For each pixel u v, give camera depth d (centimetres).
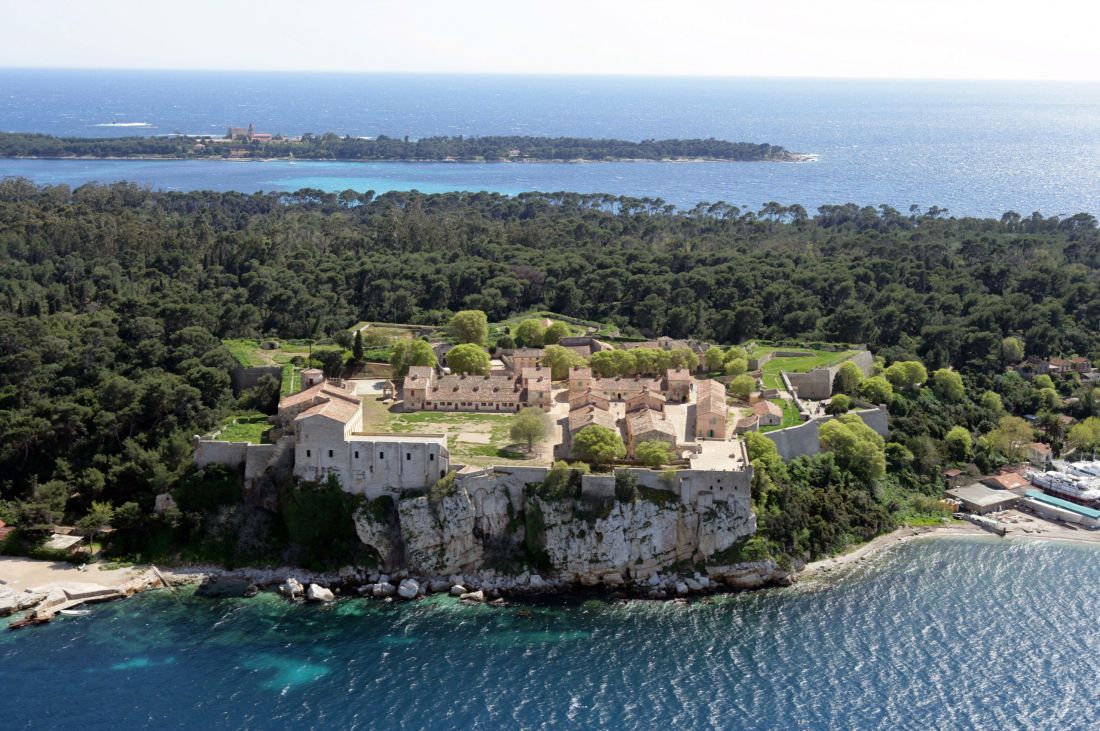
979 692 14588
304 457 18162
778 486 18850
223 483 18700
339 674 14838
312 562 17900
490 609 16862
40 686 14375
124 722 13588
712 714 14025
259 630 16075
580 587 17625
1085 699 14412
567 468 17675
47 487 18575
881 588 17712
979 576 18212
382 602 17088
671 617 16612
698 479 17725
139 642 15638
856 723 13875
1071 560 18912
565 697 14362
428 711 13988
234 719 13725
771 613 16762
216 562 18075
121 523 18388
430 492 17762
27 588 17000
